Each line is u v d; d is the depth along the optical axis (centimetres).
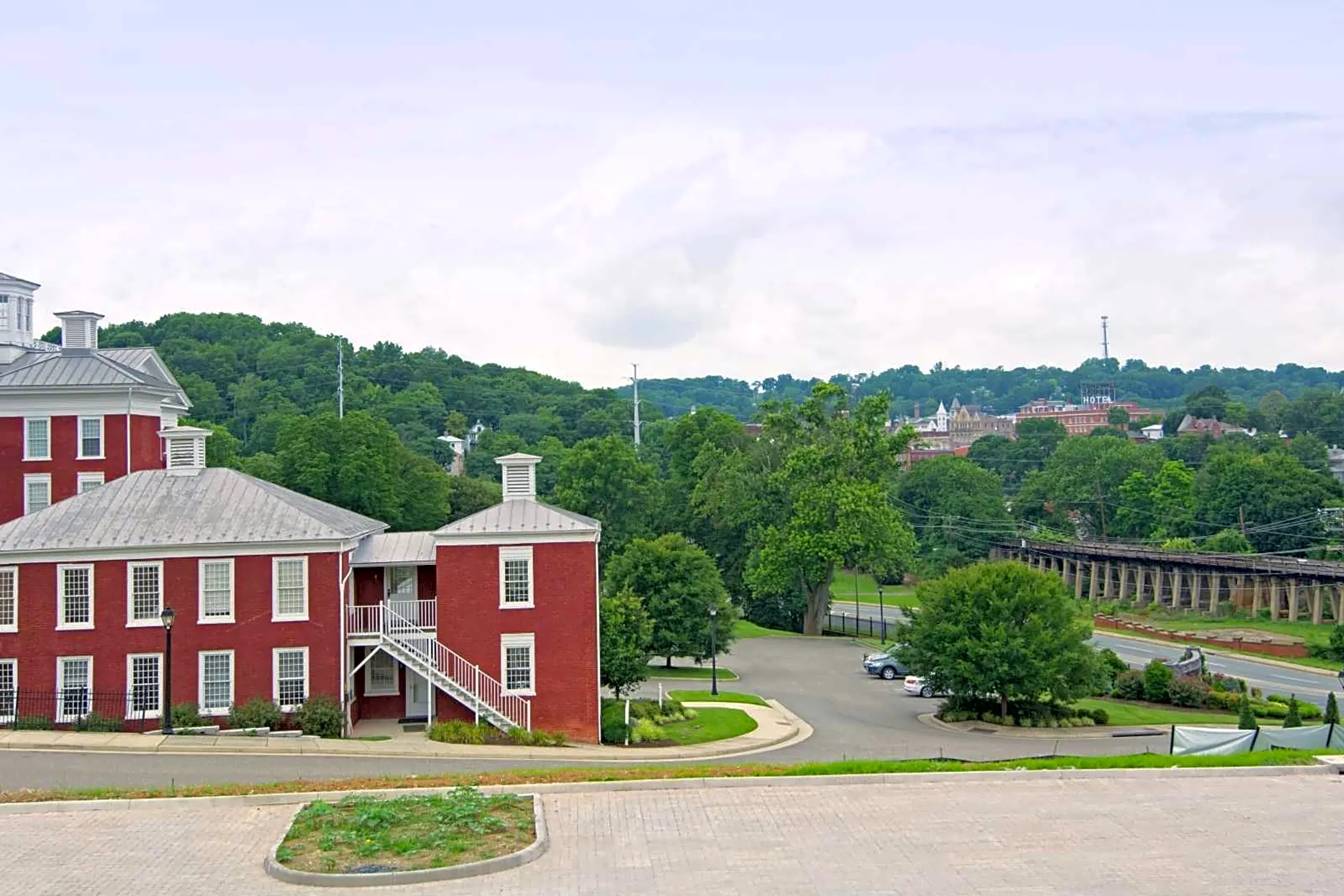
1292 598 9750
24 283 7069
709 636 6538
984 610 5269
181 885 2289
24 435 6234
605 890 2209
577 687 4584
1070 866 2327
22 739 3956
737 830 2608
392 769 3631
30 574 4456
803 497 8981
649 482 10950
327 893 2233
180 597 4469
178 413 7138
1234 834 2531
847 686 6525
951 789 2992
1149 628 9744
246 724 4328
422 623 4691
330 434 9256
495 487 12256
